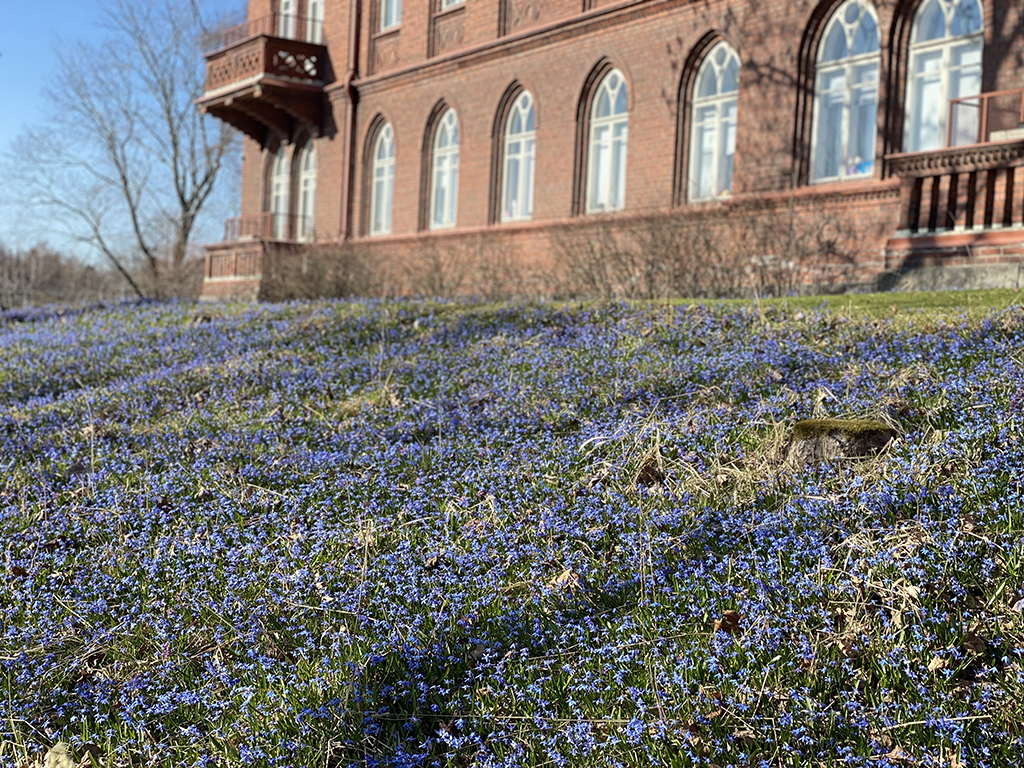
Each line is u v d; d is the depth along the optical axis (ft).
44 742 12.56
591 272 51.47
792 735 10.72
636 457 18.94
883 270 44.50
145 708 12.80
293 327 39.78
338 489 19.89
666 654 12.42
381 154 85.20
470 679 12.57
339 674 12.76
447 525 17.46
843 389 21.09
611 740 10.99
